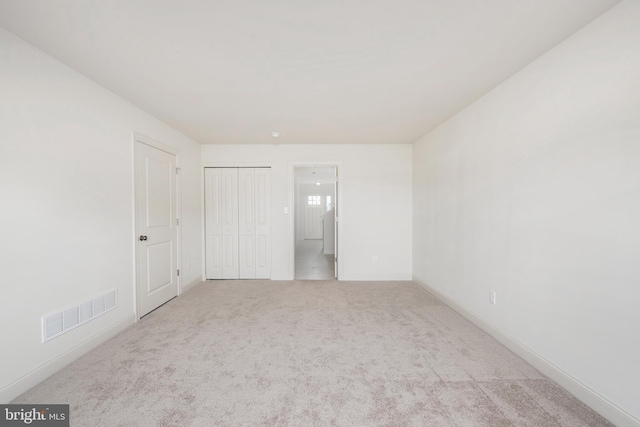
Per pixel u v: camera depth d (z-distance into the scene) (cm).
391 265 438
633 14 134
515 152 212
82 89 211
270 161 435
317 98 254
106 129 236
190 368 192
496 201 235
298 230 1086
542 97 187
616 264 142
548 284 183
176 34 162
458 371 188
